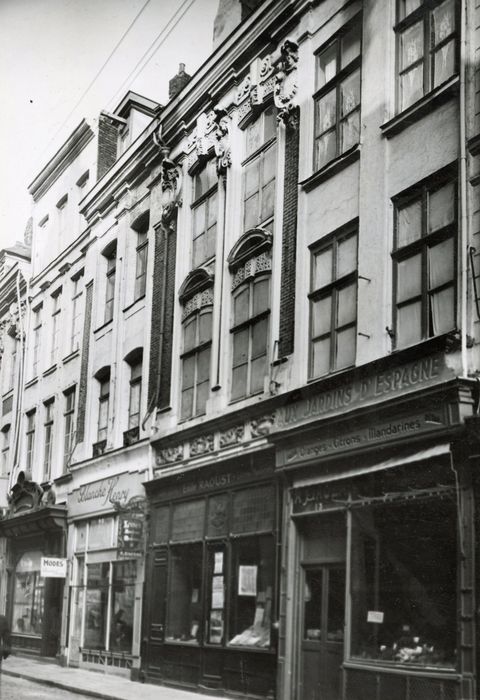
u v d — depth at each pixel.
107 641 20.70
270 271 16.47
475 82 11.70
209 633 16.17
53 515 24.42
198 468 17.20
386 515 12.09
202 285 18.95
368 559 12.25
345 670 12.12
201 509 17.27
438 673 10.51
